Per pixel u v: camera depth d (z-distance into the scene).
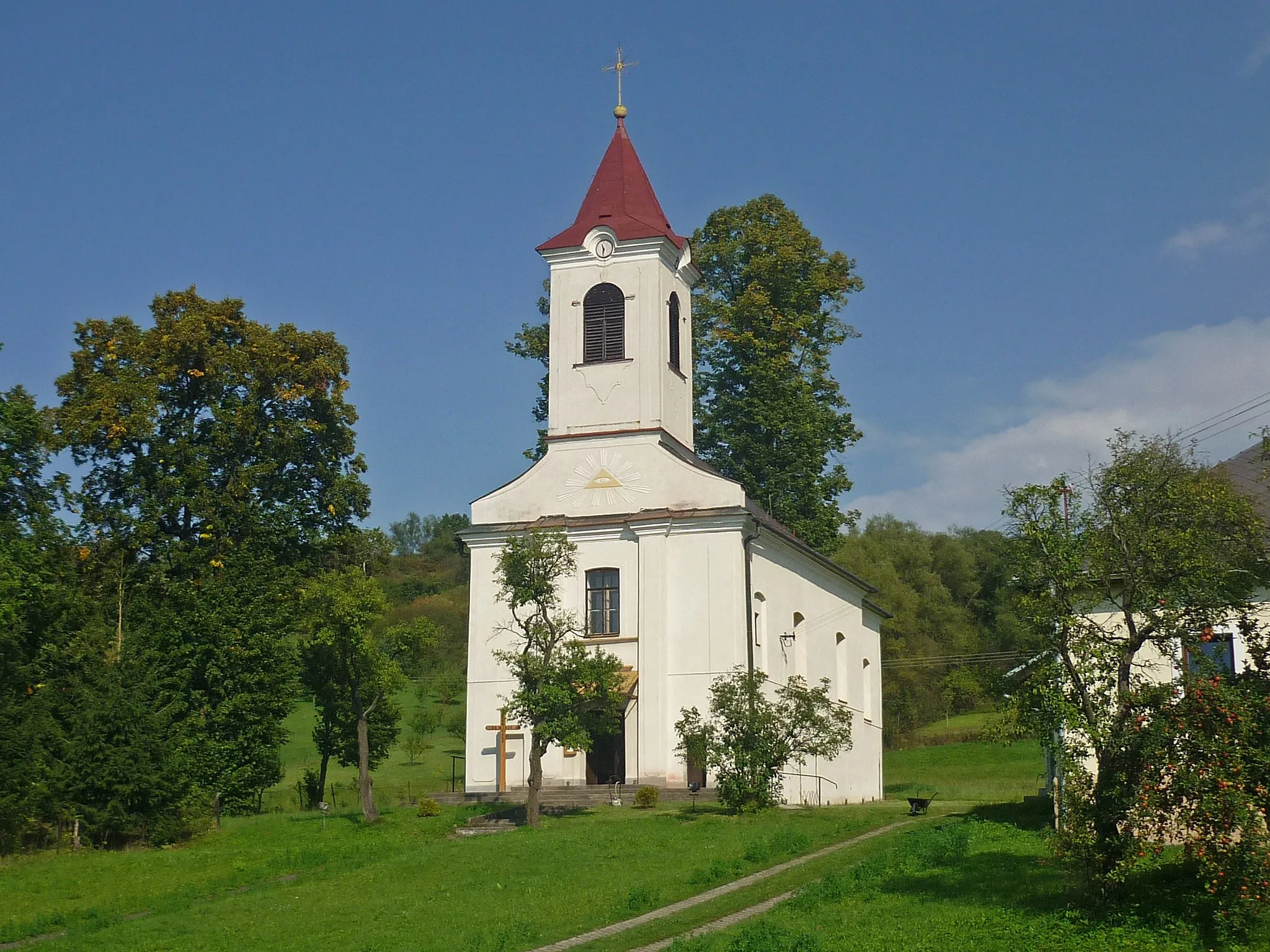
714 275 62.31
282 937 24.52
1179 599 22.12
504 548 37.75
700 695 41.38
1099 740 21.02
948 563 95.00
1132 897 21.52
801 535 58.00
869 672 57.66
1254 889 19.20
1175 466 23.30
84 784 35.34
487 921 24.70
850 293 62.44
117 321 49.16
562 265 46.09
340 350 51.28
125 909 28.47
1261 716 20.12
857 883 25.61
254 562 46.38
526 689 35.88
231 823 39.56
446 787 53.91
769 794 37.56
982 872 25.59
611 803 39.34
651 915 24.69
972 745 70.44
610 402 44.81
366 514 51.50
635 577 42.78
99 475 48.16
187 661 43.78
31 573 40.94
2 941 26.08
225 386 49.00
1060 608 22.41
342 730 46.81
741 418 59.31
